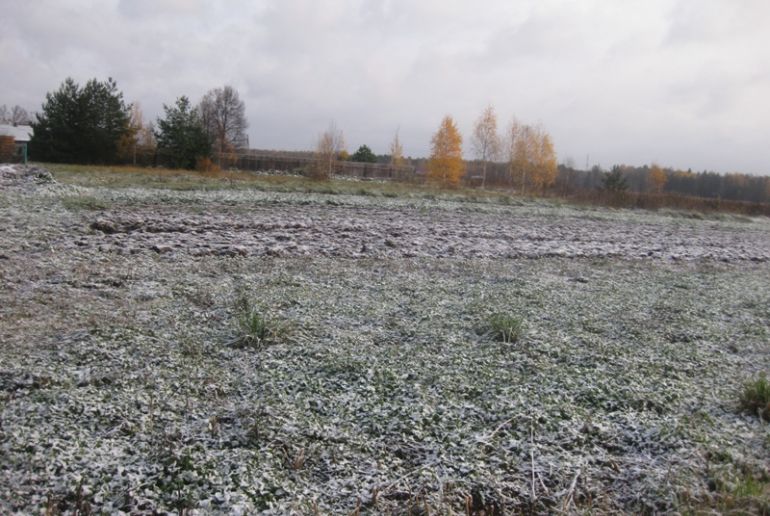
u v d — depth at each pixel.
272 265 10.70
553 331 7.54
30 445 4.03
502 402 5.24
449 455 4.37
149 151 50.09
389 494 3.87
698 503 3.90
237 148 69.44
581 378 5.93
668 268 13.70
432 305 8.55
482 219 22.61
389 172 60.31
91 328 6.54
